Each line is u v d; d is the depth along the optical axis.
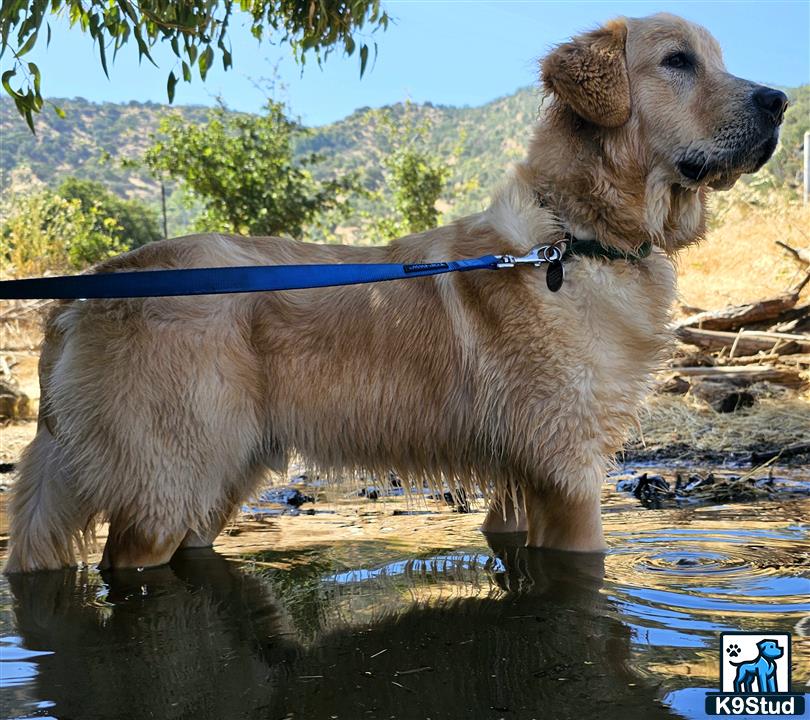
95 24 0.97
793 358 1.90
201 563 0.86
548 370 0.84
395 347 0.86
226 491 0.88
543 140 0.89
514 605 0.69
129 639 0.63
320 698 0.52
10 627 0.67
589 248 0.86
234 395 0.84
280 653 0.60
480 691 0.52
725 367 1.84
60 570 0.85
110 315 0.83
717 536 0.91
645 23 0.87
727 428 1.53
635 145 0.86
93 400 0.82
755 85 0.83
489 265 0.81
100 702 0.52
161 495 0.83
